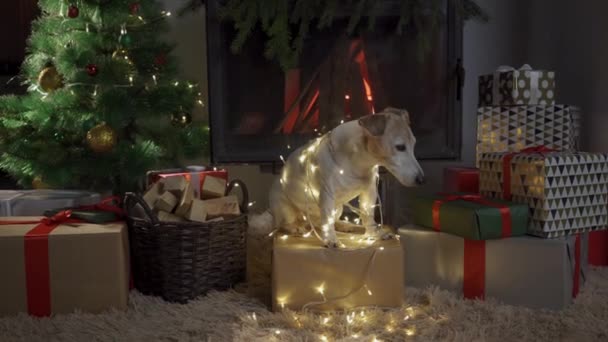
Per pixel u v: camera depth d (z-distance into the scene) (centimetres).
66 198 198
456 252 171
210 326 147
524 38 285
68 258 154
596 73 229
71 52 219
